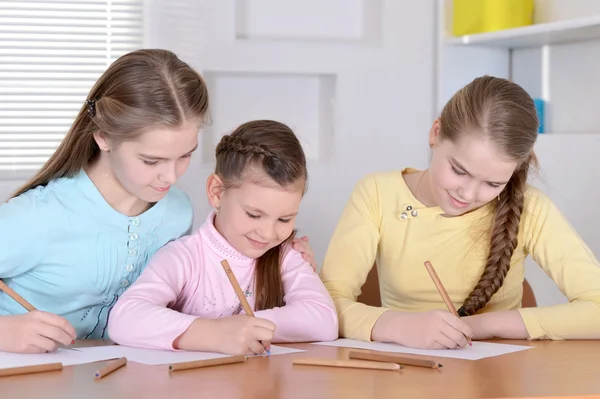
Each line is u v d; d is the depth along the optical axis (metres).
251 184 1.54
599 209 2.51
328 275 1.78
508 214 1.76
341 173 2.99
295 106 3.10
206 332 1.38
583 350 1.44
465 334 1.46
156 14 2.81
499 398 1.05
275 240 1.58
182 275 1.62
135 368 1.23
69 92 2.78
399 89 3.03
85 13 2.77
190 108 1.53
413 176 1.90
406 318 1.51
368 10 3.08
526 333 1.57
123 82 1.53
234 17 2.87
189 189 2.85
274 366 1.25
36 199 1.66
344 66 2.98
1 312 1.72
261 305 1.67
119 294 1.75
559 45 2.88
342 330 1.62
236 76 3.02
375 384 1.12
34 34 2.75
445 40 2.98
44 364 1.21
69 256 1.68
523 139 1.59
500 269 1.75
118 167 1.57
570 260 1.72
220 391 1.07
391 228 1.85
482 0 2.84
